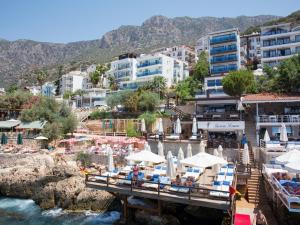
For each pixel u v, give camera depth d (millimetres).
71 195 29844
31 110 59719
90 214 28078
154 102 63031
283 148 30594
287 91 44906
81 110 80125
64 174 34500
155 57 98500
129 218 25203
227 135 41844
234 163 30188
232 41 77688
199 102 48375
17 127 57281
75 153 40469
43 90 150375
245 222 19500
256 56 102438
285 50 72000
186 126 46406
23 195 34781
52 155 41281
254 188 25047
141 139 44031
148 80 93250
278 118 37312
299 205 18188
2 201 33656
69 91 131250
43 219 27391
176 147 35969
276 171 24422
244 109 45125
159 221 22938
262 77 55719
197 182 24219
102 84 127938
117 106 72375
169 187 23062
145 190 22906
